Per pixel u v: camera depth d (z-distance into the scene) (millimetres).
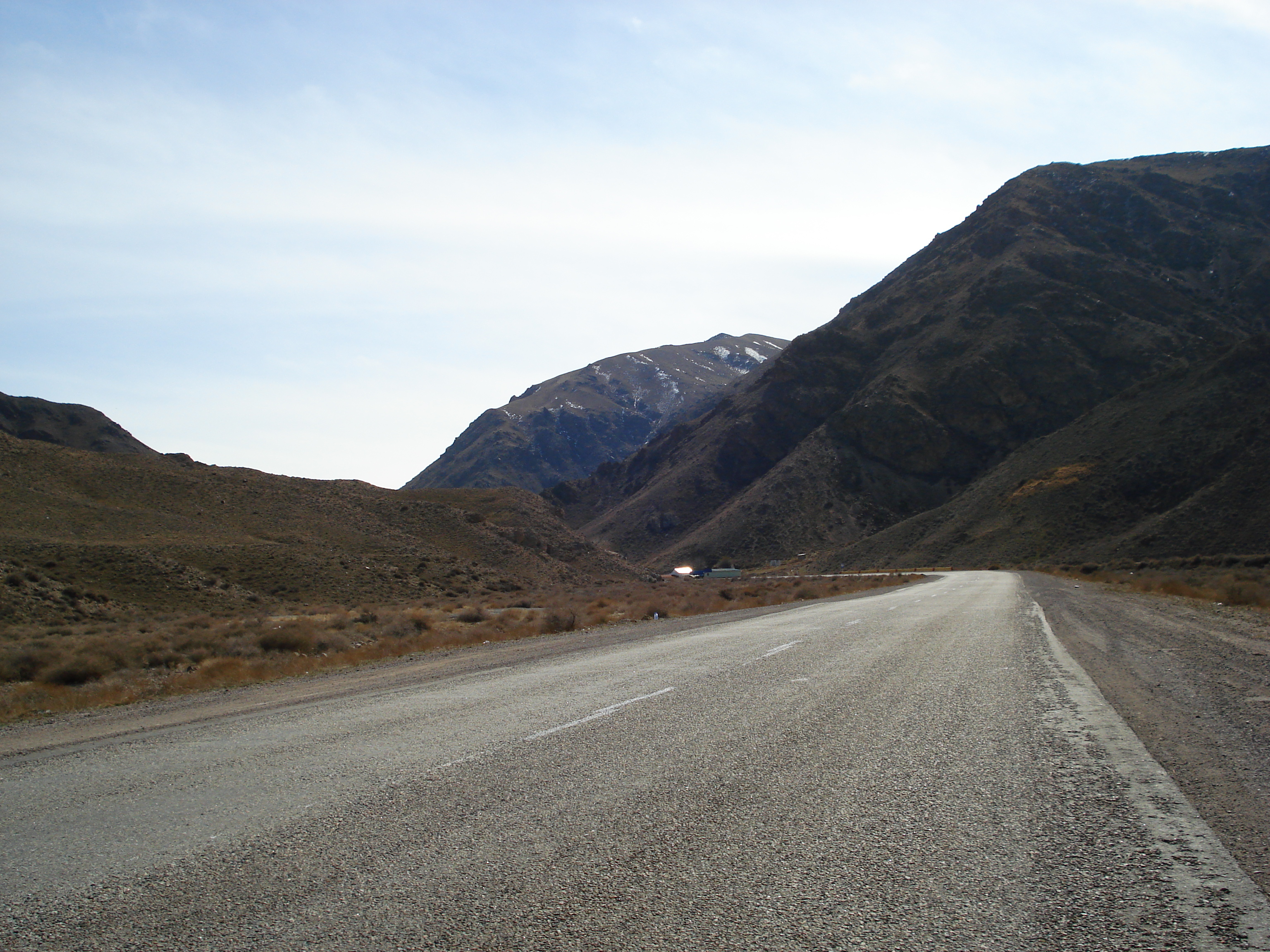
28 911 3990
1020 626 18375
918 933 3520
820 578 87688
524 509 107438
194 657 22859
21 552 44156
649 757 6773
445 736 7910
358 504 86000
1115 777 5871
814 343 189625
